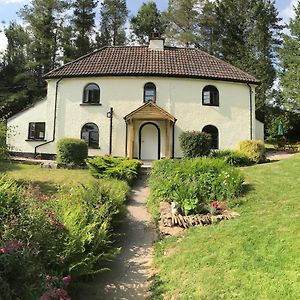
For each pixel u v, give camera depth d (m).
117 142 24.36
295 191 11.05
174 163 15.77
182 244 8.29
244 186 12.05
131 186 15.37
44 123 26.25
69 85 25.12
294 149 31.61
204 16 48.84
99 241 7.14
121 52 27.12
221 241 7.79
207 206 10.31
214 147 24.64
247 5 45.50
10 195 6.98
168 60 26.11
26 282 4.39
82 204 8.60
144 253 8.40
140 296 6.53
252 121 25.30
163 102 24.52
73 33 47.91
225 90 25.25
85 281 6.92
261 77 39.66
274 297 5.54
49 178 15.55
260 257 6.74
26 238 5.55
